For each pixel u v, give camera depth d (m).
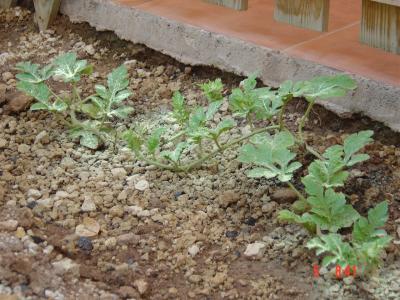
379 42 1.09
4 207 0.96
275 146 0.97
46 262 0.89
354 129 1.08
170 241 0.94
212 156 1.06
